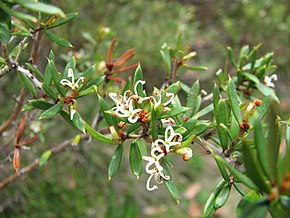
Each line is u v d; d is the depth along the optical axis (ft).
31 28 0.38
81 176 0.91
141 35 0.96
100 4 0.88
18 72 0.42
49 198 0.85
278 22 1.15
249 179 0.25
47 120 0.84
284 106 1.16
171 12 1.03
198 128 0.34
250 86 0.48
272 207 0.24
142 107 0.32
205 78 1.12
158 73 1.07
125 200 0.93
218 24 1.31
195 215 0.98
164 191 0.99
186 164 1.09
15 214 0.82
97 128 0.55
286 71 1.25
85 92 0.35
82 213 0.87
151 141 0.33
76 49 0.77
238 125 0.33
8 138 0.72
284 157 0.25
